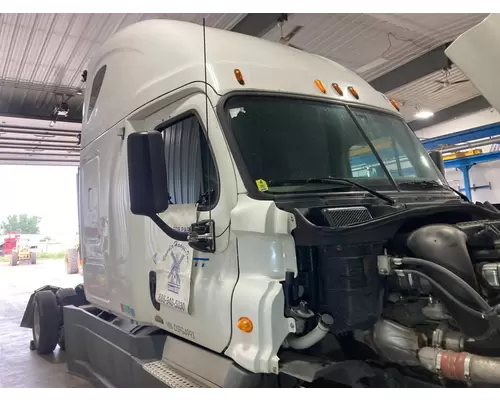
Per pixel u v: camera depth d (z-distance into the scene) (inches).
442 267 83.0
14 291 500.4
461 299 81.4
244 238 94.6
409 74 370.6
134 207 97.2
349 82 136.6
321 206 96.4
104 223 154.6
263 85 112.1
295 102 115.5
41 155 622.8
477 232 92.3
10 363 222.8
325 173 111.0
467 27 299.3
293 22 290.5
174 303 113.0
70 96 411.8
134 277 132.3
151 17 274.8
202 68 109.0
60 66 345.4
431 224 96.3
